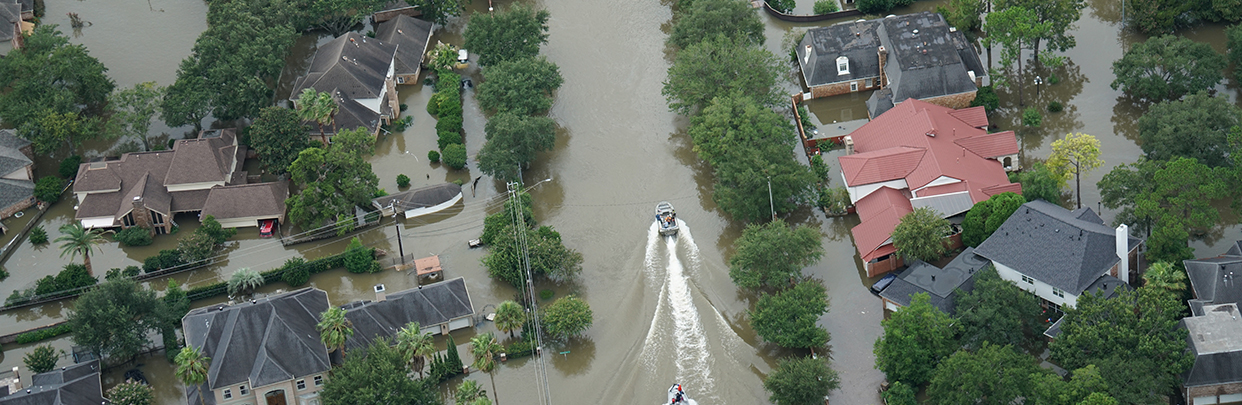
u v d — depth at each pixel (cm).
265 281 19275
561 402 16825
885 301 17762
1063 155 18912
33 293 19188
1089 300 16075
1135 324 15750
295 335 16738
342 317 16650
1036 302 16812
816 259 18375
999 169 19838
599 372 17288
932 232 17962
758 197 19262
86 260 19350
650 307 18325
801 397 15712
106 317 17375
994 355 15262
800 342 16812
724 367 17075
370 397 15575
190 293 18988
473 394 15938
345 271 19588
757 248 17812
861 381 16662
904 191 19588
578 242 19850
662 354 17438
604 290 18800
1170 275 16500
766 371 16988
